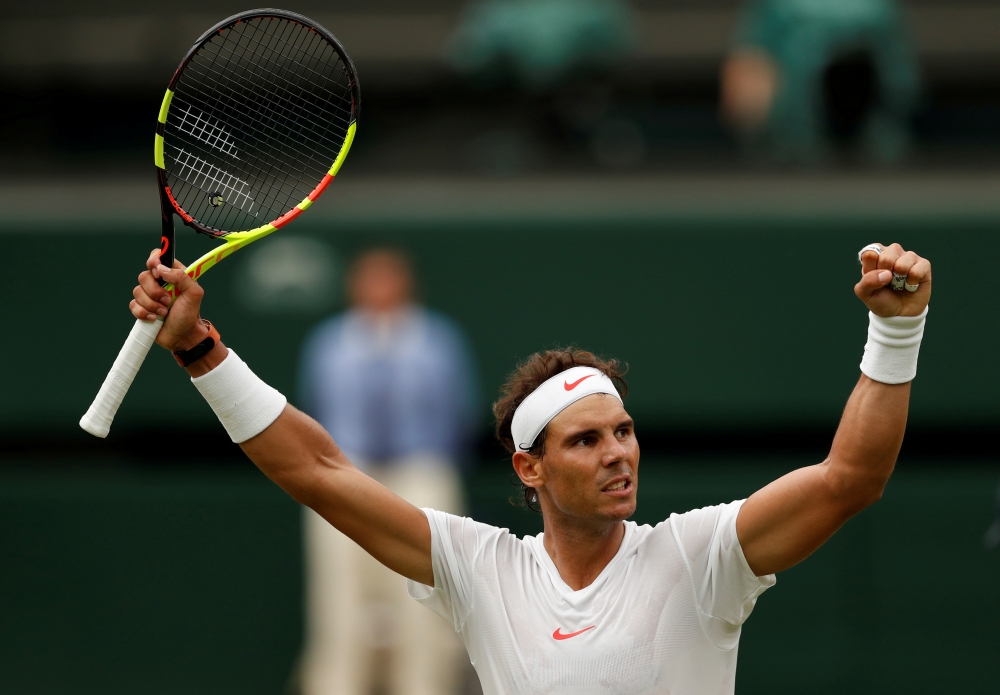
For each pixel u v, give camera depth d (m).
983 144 33.75
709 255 27.66
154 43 35.16
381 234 28.14
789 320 27.52
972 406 27.14
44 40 35.22
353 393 26.11
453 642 27.25
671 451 28.06
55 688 27.95
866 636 26.98
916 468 27.33
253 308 28.19
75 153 34.66
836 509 11.05
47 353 28.28
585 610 11.64
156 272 11.79
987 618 26.81
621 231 27.78
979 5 34.94
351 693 26.16
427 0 35.50
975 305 27.11
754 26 31.62
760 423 27.70
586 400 11.80
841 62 30.55
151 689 27.77
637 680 11.37
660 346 27.73
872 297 10.77
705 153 32.81
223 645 27.72
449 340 27.20
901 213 27.39
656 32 35.31
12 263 28.30
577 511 11.66
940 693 26.78
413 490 25.94
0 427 28.36
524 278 27.94
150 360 28.03
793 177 29.80
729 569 11.40
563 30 32.09
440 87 34.62
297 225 28.16
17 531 28.23
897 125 31.42
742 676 27.22
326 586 26.61
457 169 32.81
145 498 28.02
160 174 12.55
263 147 26.64
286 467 12.07
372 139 34.47
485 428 28.16
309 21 12.83
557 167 31.83
